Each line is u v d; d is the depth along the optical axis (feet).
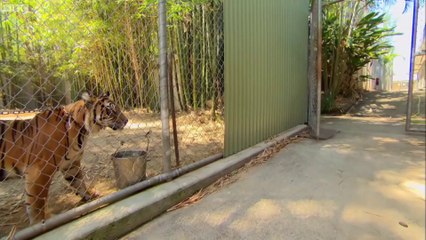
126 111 16.01
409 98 11.44
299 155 10.54
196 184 7.56
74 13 10.50
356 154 10.09
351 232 5.48
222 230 5.74
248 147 10.76
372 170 8.05
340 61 24.85
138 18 14.10
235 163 9.09
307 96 15.84
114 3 13.07
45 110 6.29
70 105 6.49
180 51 17.84
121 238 5.64
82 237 5.09
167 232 5.76
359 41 25.64
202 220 6.16
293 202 6.82
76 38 10.99
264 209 6.53
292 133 13.28
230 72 9.48
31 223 5.69
